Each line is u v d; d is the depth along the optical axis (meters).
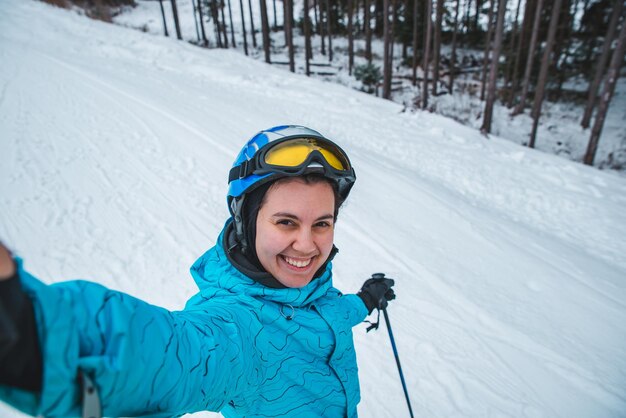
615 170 15.18
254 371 0.71
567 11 21.52
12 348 0.34
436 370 2.62
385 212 5.14
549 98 21.84
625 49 12.42
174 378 0.52
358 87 20.72
